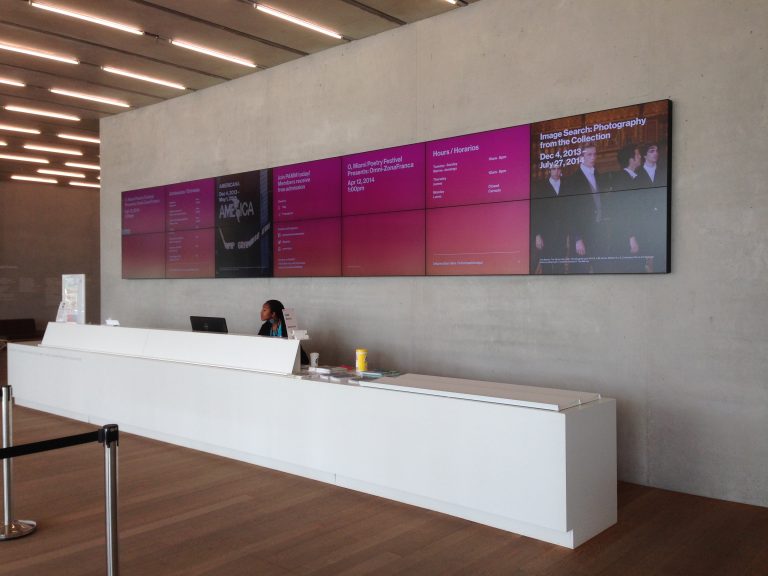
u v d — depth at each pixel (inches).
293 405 170.9
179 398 202.4
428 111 216.4
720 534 135.6
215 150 288.8
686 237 164.2
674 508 152.7
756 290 154.1
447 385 151.6
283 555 123.3
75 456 193.2
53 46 237.0
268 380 177.0
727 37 157.3
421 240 215.2
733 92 156.6
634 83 172.4
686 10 163.5
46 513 146.6
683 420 165.6
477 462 136.6
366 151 232.4
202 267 292.2
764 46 152.0
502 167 195.8
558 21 186.5
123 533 134.6
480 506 136.3
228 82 283.0
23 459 189.9
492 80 200.5
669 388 167.6
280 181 259.4
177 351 209.5
